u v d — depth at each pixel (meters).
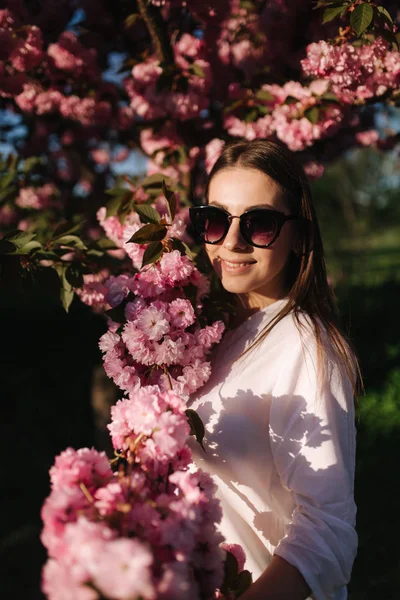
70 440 5.98
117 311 1.59
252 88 2.56
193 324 1.56
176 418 1.10
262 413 1.41
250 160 1.53
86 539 0.83
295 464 1.27
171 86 2.51
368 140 3.39
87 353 8.71
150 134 2.89
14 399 7.12
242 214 1.52
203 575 1.02
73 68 2.74
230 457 1.41
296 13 2.48
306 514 1.22
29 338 9.12
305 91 2.32
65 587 0.82
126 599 0.78
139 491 0.99
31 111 2.91
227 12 2.84
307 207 1.63
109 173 4.84
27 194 3.40
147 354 1.43
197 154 2.75
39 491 4.89
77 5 3.18
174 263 1.52
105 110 3.00
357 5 1.84
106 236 2.26
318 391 1.30
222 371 1.55
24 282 1.94
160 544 0.92
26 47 2.40
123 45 3.37
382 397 6.04
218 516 1.05
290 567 1.15
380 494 4.37
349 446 1.31
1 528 4.22
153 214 1.61
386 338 8.07
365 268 15.01
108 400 3.95
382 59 2.07
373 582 3.51
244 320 1.71
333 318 1.58
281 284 1.67
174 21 2.93
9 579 3.66
